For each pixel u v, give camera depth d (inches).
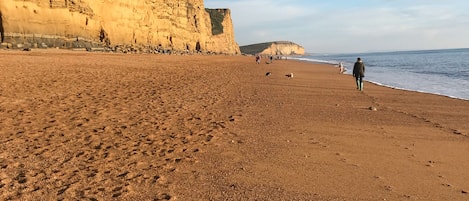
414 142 301.0
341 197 181.5
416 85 940.6
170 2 3277.6
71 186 185.8
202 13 4517.7
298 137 308.2
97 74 738.2
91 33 1951.3
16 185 185.0
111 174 205.6
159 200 171.2
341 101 556.4
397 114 443.8
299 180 205.2
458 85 930.7
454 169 230.2
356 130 342.6
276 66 1887.3
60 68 786.8
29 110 369.4
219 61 2140.7
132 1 2449.6
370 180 207.2
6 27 1380.4
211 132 316.8
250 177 208.4
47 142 266.1
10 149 245.4
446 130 351.3
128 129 315.9
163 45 3029.0
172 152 253.3
